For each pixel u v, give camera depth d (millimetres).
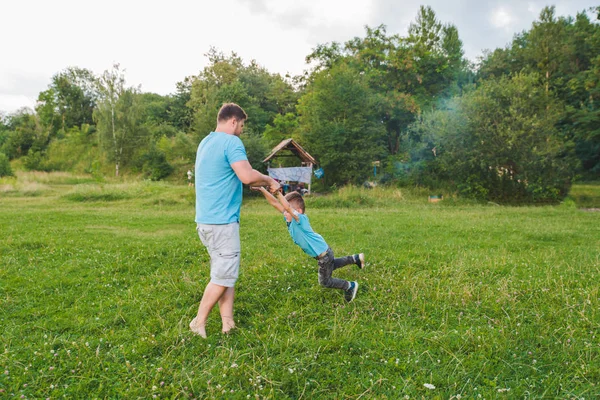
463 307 4340
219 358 3197
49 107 54875
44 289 5023
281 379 2924
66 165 43688
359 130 25703
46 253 6824
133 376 2945
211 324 3891
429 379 2928
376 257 6344
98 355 3225
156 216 12641
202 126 31656
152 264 6176
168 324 3906
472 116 21203
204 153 3555
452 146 21969
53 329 3826
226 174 3498
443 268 5832
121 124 39594
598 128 24469
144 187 21781
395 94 30766
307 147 27422
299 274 5438
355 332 3709
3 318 4105
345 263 4715
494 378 2953
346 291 4465
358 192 19875
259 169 25375
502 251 7145
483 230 9508
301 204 4480
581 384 2850
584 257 6582
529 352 3285
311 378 2965
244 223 10789
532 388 2848
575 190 24672
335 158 25438
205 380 2885
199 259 6445
